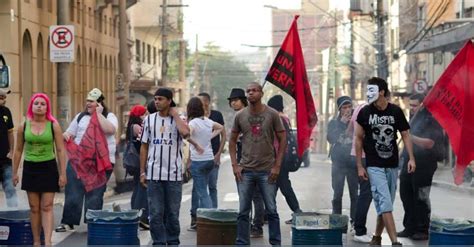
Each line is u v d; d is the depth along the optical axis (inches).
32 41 1542.8
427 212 652.1
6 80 893.8
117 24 2613.2
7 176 728.3
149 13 3253.0
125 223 526.6
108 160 682.8
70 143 684.1
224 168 1947.6
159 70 3735.2
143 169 576.7
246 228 566.3
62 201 931.3
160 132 569.0
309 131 623.8
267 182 567.8
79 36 2017.7
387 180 575.5
